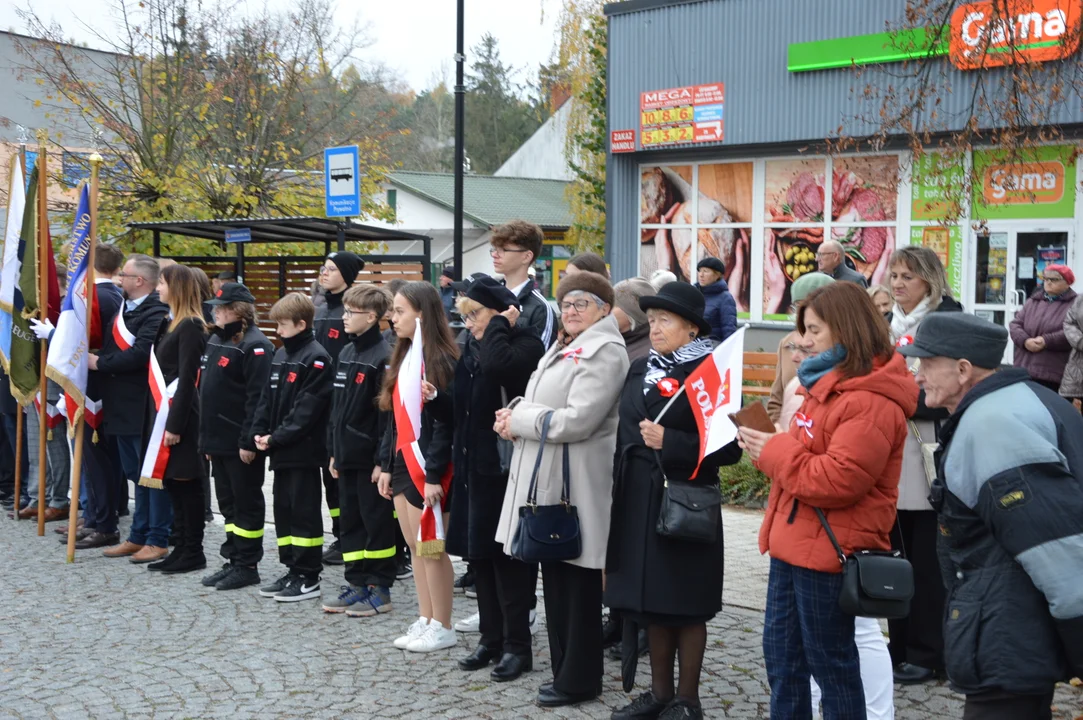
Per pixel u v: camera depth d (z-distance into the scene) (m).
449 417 5.67
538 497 4.81
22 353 8.91
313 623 6.38
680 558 4.41
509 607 5.39
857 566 3.58
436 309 5.84
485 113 60.38
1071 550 2.92
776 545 3.82
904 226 14.13
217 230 12.87
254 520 7.22
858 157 14.46
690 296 4.49
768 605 3.95
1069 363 9.06
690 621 4.48
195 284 7.62
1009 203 13.26
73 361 7.94
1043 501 2.96
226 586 7.13
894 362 3.71
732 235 15.95
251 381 7.04
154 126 16.95
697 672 4.57
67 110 17.27
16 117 21.31
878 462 3.58
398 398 5.71
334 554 7.84
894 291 5.25
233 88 17.62
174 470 7.42
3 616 6.61
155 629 6.30
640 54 16.00
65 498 9.54
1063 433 3.10
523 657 5.43
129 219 16.67
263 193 17.66
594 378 4.79
